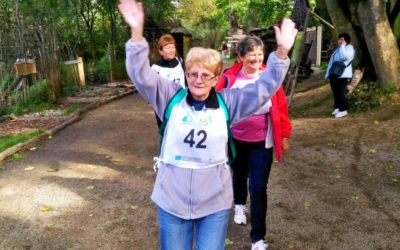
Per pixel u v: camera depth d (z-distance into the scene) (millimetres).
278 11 21812
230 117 2291
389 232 3760
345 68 8117
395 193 4602
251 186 3406
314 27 18500
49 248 3598
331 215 4113
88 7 19422
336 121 7934
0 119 9203
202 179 2250
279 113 3371
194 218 2299
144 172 5535
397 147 6086
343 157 5883
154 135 7672
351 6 9453
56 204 4516
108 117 9711
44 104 11359
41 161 6133
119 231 3877
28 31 11805
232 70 3418
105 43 19984
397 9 8797
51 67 12367
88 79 18250
